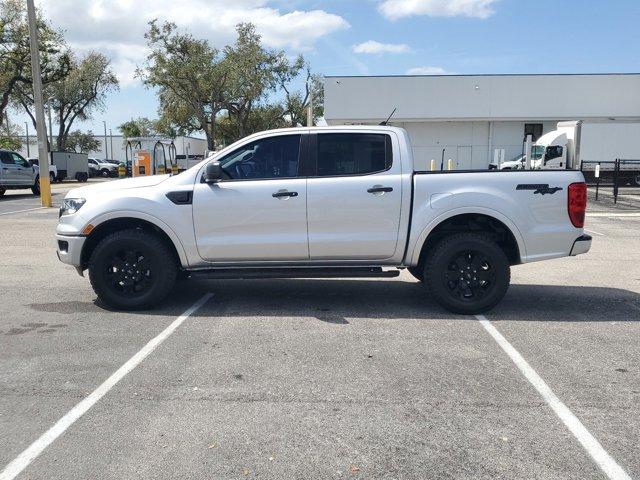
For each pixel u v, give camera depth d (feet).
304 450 11.87
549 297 25.00
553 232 21.34
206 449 11.89
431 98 132.57
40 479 10.81
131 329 19.89
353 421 13.12
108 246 21.61
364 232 21.39
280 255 21.65
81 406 13.84
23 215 57.41
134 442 12.16
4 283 27.35
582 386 15.12
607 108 131.85
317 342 18.53
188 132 186.91
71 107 188.24
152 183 22.15
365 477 10.92
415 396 14.46
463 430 12.72
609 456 11.66
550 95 131.85
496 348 18.04
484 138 136.56
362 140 21.61
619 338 19.15
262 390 14.78
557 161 106.93
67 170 140.67
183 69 144.46
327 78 133.59
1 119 131.44
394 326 20.35
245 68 150.61
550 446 12.05
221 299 24.23
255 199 21.30
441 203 21.11
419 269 25.59
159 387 14.94
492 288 21.50
